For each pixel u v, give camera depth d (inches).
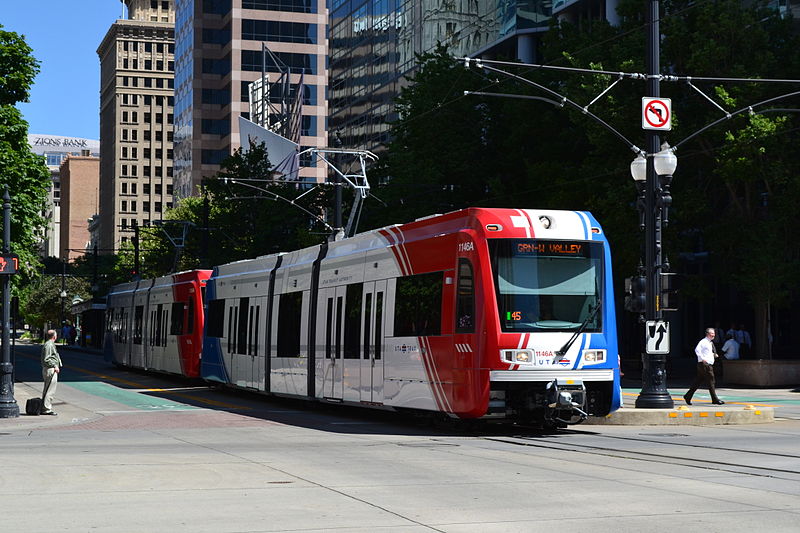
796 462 585.6
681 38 1567.4
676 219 1578.5
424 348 812.0
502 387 754.2
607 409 783.7
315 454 639.8
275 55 5930.1
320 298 1024.2
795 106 1568.7
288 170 3585.1
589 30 1811.0
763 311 1537.9
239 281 1309.1
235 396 1330.0
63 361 2635.3
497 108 1991.9
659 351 932.6
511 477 520.7
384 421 935.7
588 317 772.0
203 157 6190.9
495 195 1862.7
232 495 459.5
